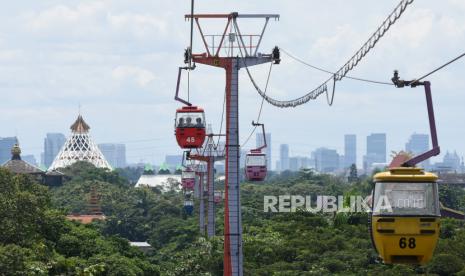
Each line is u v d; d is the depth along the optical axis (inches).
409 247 2576.3
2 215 6796.3
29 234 6879.9
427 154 2662.4
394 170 2623.0
